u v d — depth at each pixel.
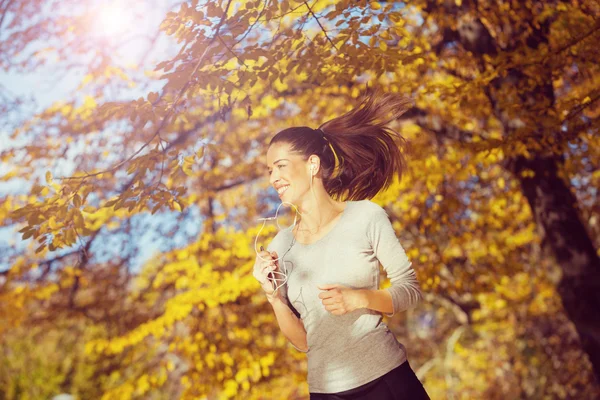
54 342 16.56
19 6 7.11
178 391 13.81
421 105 7.42
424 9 6.54
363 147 2.92
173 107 3.41
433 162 7.35
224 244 8.88
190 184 9.56
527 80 5.72
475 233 9.61
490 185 9.50
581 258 6.97
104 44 7.31
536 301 13.52
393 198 7.58
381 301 2.29
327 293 2.23
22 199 8.28
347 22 3.86
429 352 18.17
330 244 2.47
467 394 16.94
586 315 6.91
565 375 14.88
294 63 3.96
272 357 8.54
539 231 7.27
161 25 3.29
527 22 6.37
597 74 5.62
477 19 6.57
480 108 6.90
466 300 14.12
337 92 7.80
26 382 16.11
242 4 3.88
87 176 3.42
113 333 10.57
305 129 2.69
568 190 7.13
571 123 5.16
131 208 3.54
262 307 9.10
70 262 9.73
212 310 8.98
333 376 2.37
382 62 4.15
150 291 10.57
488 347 16.66
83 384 15.54
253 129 9.21
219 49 3.36
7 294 9.74
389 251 2.45
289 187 2.58
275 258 2.57
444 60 6.86
